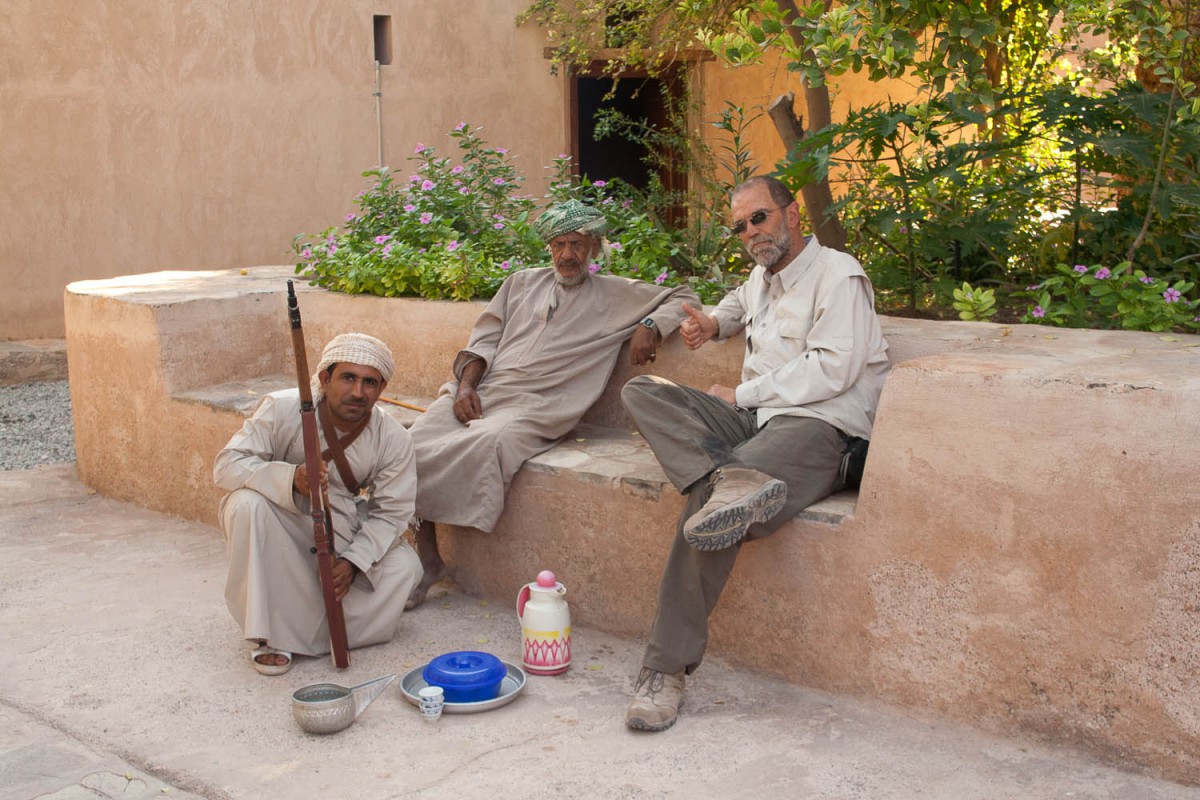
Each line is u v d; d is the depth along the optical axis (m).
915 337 4.37
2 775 3.53
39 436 8.18
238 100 11.67
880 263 6.12
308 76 12.03
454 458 4.81
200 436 6.05
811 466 3.97
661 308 5.02
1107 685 3.48
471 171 7.39
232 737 3.78
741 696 4.03
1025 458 3.54
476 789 3.44
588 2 11.33
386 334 6.13
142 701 4.04
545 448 4.94
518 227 6.63
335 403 4.26
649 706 3.79
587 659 4.38
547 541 4.77
